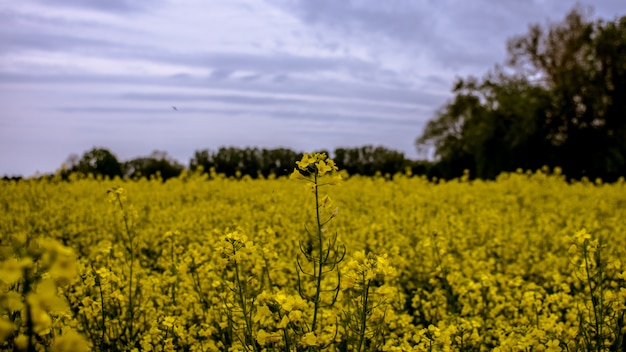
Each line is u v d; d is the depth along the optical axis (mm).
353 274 3543
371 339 4742
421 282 7898
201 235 10344
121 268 6066
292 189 15984
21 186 15859
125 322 5324
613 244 9469
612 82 29125
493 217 11875
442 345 4066
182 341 4582
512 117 30766
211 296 5707
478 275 7379
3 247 2111
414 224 11305
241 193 15719
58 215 12219
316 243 8336
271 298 3178
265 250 5074
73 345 2059
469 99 33906
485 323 5766
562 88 29766
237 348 4195
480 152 31344
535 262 9055
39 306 1962
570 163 29500
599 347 4254
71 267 2018
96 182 17234
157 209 13406
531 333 4012
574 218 13062
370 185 17219
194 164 22344
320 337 3305
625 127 28266
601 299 4352
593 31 30516
